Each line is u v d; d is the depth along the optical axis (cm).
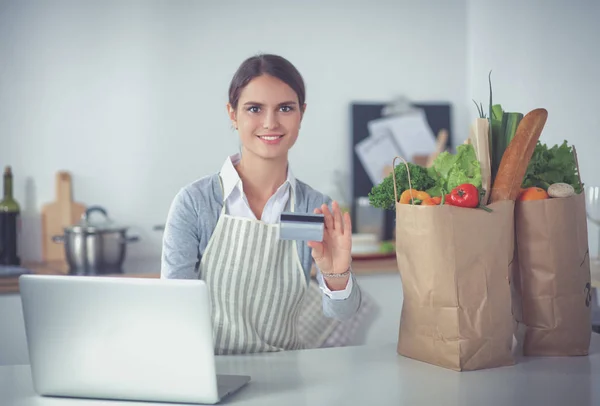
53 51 354
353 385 139
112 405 129
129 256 365
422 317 153
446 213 146
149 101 364
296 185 184
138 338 126
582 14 231
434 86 397
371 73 388
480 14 230
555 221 156
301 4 378
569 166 165
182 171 369
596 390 135
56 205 355
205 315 122
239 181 175
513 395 132
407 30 392
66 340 129
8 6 348
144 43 362
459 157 158
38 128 354
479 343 149
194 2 366
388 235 374
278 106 168
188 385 126
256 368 152
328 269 158
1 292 290
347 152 388
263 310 180
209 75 369
